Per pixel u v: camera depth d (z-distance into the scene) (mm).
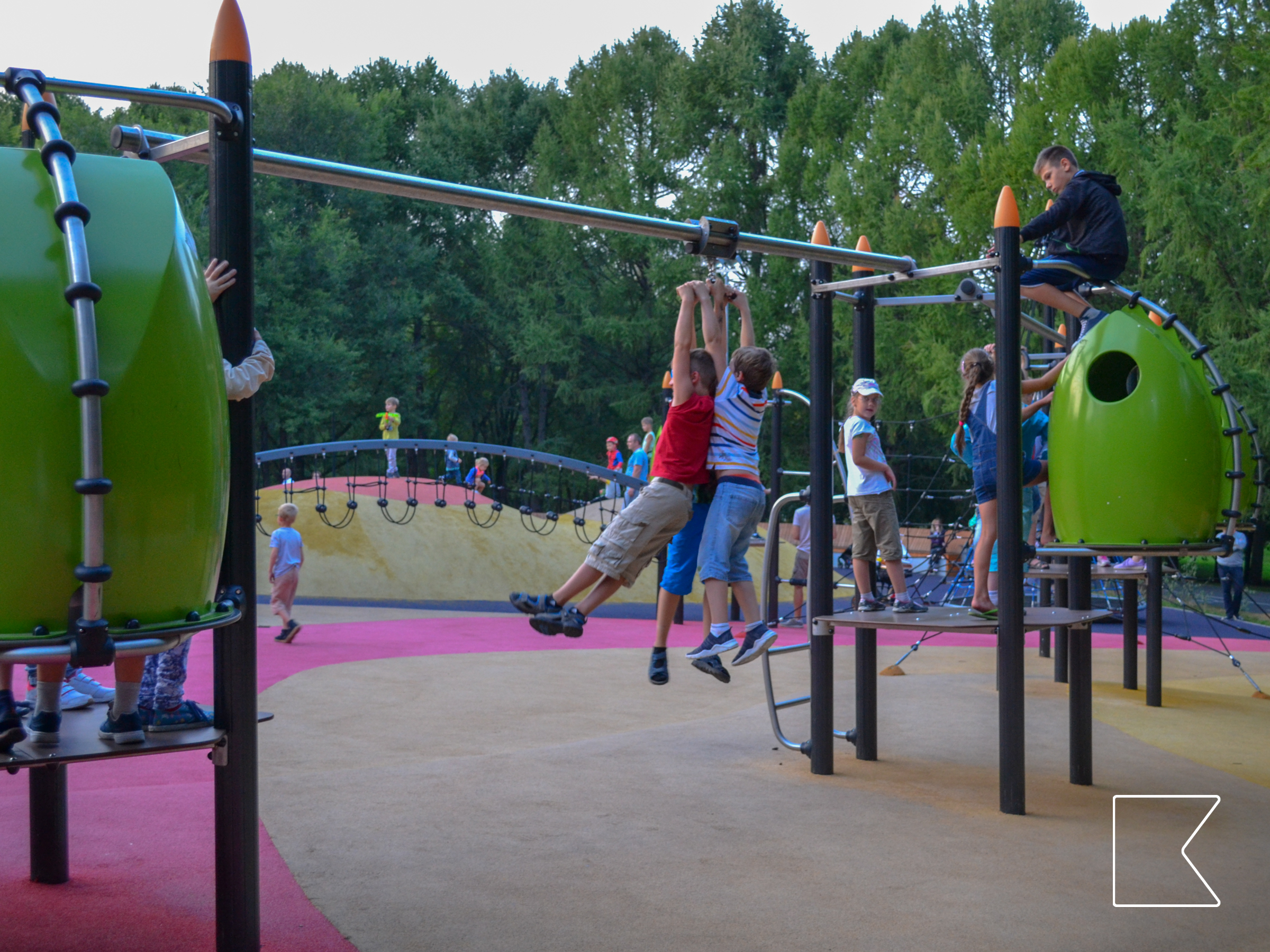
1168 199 25156
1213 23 28844
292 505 12000
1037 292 5891
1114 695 9344
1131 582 9812
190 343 2580
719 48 41812
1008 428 5422
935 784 5797
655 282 39656
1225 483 5602
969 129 35094
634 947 3365
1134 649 9773
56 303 2381
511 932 3461
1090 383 5410
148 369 2471
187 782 5477
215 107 3184
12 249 2387
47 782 3855
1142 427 5152
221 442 2691
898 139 35625
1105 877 4188
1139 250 29625
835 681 9977
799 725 7375
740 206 40219
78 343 2326
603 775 5723
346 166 4168
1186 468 5121
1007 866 4305
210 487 2627
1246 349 24328
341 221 39219
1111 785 5867
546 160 43094
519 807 5020
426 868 4094
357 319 40719
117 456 2424
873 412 6734
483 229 46219
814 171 38688
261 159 3969
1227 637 15344
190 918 3547
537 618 4938
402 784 5406
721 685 9414
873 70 40281
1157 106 30438
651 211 40062
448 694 8594
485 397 49188
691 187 40188
